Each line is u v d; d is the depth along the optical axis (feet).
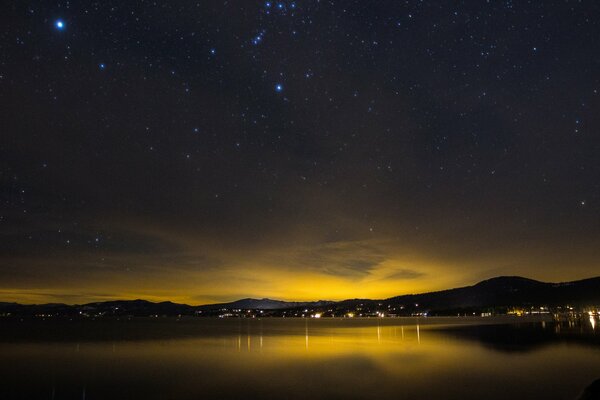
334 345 155.12
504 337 173.06
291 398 66.59
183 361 112.37
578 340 151.33
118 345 163.32
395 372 87.56
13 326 363.15
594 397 59.57
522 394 65.77
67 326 369.71
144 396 70.54
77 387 78.23
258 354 127.24
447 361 102.73
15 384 81.56
